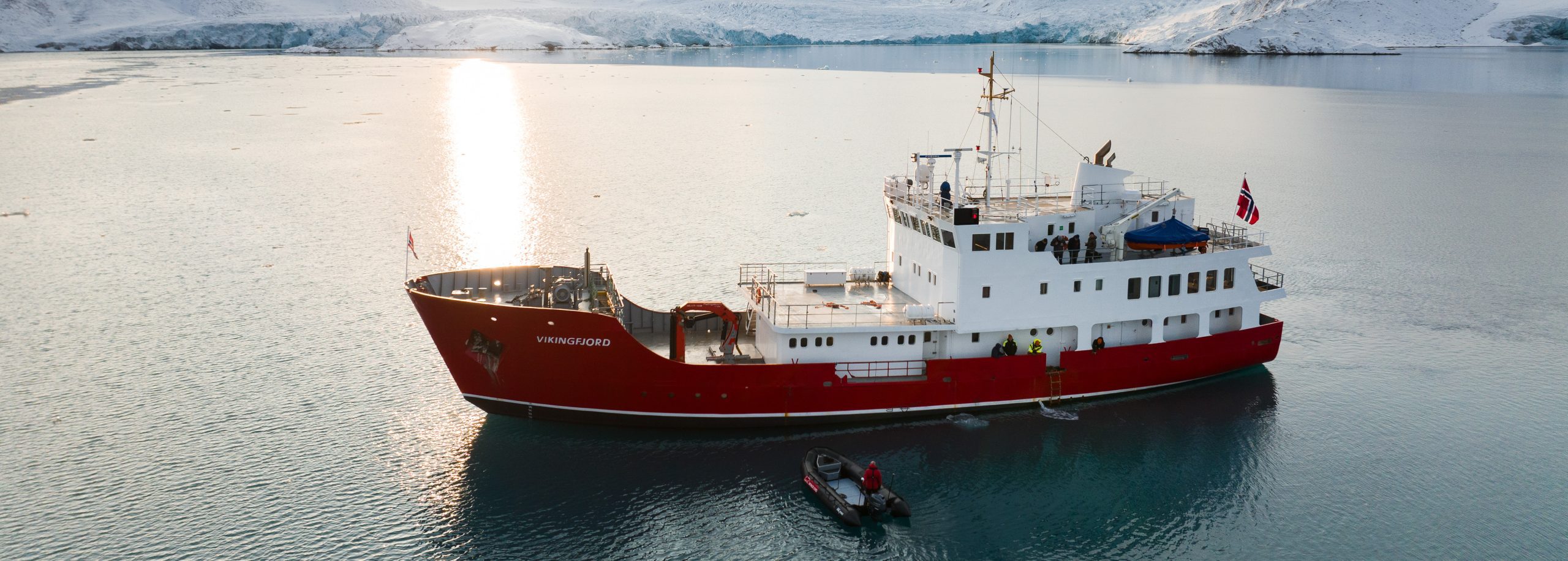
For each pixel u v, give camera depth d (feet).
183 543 115.65
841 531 119.34
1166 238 143.64
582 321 131.03
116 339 183.32
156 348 178.29
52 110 604.08
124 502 124.26
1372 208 312.91
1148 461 135.54
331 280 224.74
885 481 129.08
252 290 216.54
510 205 316.60
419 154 433.89
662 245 259.39
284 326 190.70
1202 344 153.28
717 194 336.29
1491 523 122.52
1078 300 143.43
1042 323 142.82
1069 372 145.59
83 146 454.81
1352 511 125.18
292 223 288.51
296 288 217.36
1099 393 149.48
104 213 302.86
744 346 150.61
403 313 199.11
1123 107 643.86
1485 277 228.22
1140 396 152.97
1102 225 150.30
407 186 351.87
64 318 196.24
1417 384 163.32
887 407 140.36
